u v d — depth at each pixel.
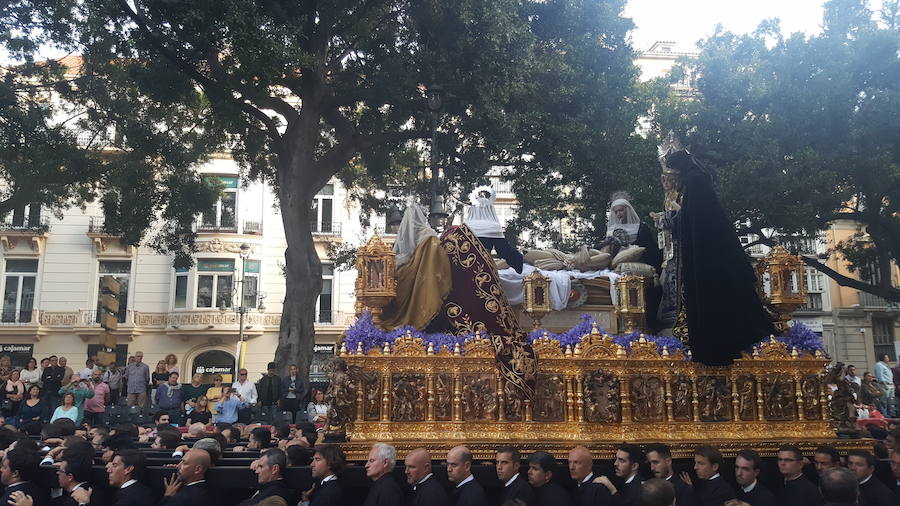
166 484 6.59
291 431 10.20
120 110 23.27
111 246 39.72
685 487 6.59
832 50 22.94
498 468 6.43
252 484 6.42
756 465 6.72
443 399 7.16
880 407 21.05
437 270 7.76
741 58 23.92
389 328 7.62
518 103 19.80
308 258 21.00
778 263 8.38
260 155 25.08
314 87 20.08
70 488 6.78
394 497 6.02
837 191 22.61
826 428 7.92
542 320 8.73
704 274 7.61
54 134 21.28
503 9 18.33
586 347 7.48
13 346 39.22
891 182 22.75
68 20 21.28
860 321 42.88
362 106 23.64
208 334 39.50
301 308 20.69
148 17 18.47
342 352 7.09
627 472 6.67
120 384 18.86
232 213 40.28
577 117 20.19
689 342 7.72
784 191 21.95
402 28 20.36
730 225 7.85
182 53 19.20
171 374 16.25
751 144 22.38
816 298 43.16
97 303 39.53
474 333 7.46
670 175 8.78
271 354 40.38
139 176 22.56
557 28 20.78
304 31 18.94
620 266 9.34
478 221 9.38
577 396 7.38
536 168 22.09
